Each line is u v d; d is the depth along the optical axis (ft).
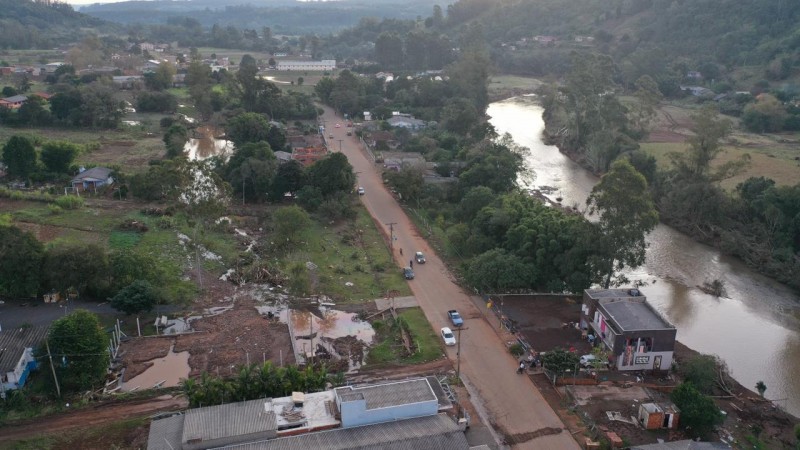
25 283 222.28
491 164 354.33
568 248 247.70
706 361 194.49
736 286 281.74
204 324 218.18
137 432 161.79
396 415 156.46
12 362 173.47
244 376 166.61
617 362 197.06
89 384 178.19
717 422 169.07
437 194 359.66
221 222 307.58
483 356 204.74
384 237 311.47
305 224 286.87
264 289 249.34
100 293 226.99
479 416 174.50
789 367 215.31
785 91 596.70
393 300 243.40
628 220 230.07
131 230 298.76
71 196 331.36
